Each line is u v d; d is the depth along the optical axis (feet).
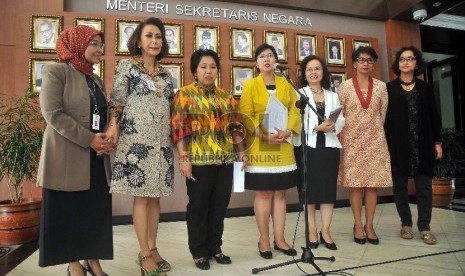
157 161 6.20
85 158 5.47
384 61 15.74
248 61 13.32
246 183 7.59
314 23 14.80
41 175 5.13
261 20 14.03
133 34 6.56
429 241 8.44
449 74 23.34
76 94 5.49
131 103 6.17
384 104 8.90
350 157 8.61
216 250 7.36
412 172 8.93
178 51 12.57
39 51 11.42
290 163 7.68
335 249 8.06
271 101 7.40
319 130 7.89
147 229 6.38
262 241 7.72
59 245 5.24
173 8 12.98
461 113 22.18
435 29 19.19
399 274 6.33
